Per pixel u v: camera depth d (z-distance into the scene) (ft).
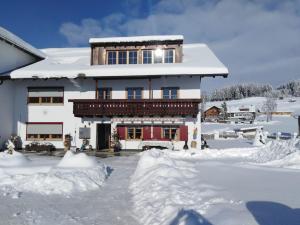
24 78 74.28
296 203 19.83
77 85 79.15
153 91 76.79
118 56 81.82
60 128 78.89
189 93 75.61
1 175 35.63
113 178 38.27
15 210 24.09
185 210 19.34
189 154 60.75
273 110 305.12
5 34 78.28
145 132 75.25
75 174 33.78
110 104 74.49
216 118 289.74
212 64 74.28
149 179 31.45
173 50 79.97
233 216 17.40
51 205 25.63
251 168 36.68
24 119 79.92
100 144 79.71
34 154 68.28
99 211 23.97
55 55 98.53
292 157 41.65
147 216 21.31
